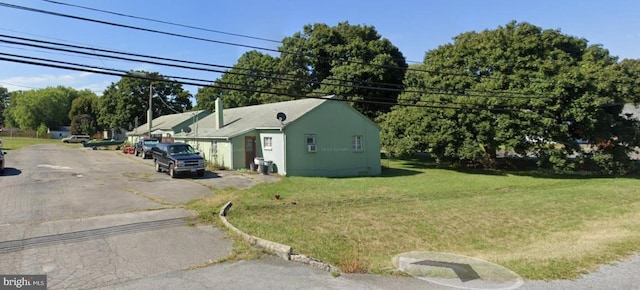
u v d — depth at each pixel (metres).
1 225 8.69
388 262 6.79
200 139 26.75
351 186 17.31
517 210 12.44
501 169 26.67
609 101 21.95
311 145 21.58
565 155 22.75
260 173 20.84
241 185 16.30
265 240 7.30
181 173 19.23
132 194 13.34
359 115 23.91
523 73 23.58
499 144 23.02
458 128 23.88
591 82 21.73
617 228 9.93
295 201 12.98
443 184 18.78
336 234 8.84
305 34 39.72
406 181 19.80
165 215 9.91
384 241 8.52
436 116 24.73
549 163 25.28
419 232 9.48
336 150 22.80
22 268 5.95
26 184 15.55
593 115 21.80
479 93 23.48
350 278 5.73
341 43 38.38
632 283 5.72
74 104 79.50
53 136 79.50
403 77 36.09
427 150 25.91
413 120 25.58
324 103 22.30
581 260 6.88
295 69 38.56
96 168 22.23
